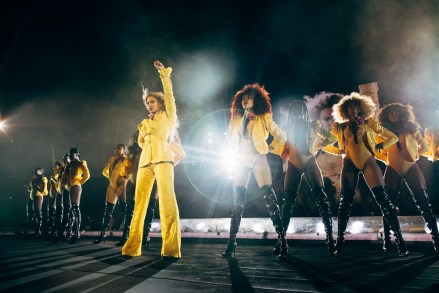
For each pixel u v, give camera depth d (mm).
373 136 3156
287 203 3441
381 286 1655
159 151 3031
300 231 4789
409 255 2896
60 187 6172
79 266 2480
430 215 3000
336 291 1576
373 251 3314
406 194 4148
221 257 2941
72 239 5332
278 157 4137
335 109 3445
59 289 1710
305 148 3443
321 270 2164
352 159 3168
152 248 4062
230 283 1802
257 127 3098
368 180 3059
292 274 2039
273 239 4340
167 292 1615
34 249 4109
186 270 2246
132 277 2016
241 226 5527
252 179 6648
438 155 3436
